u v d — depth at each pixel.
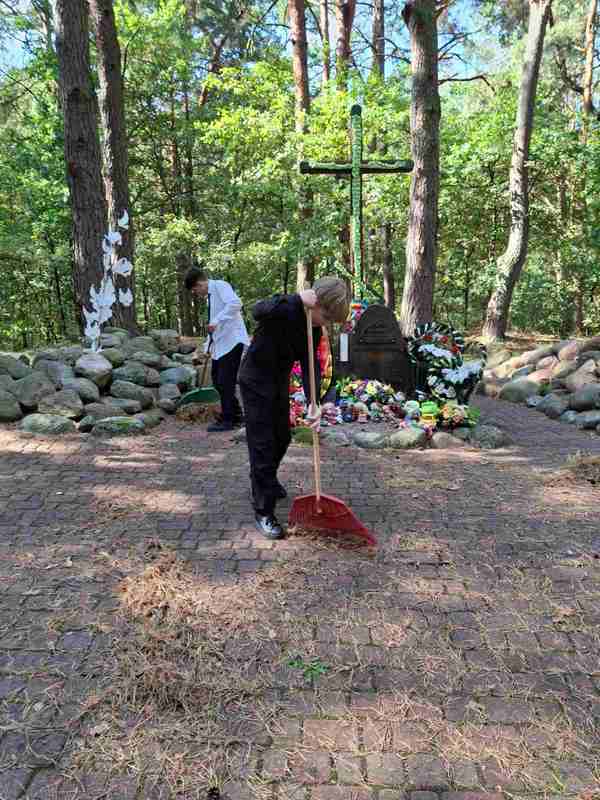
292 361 3.33
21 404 5.77
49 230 16.06
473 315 22.20
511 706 2.11
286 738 1.96
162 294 22.45
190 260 18.22
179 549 3.25
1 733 1.97
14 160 15.32
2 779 1.80
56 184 15.05
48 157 14.98
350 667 2.30
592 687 2.22
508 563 3.14
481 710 2.09
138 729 1.99
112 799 1.74
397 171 7.13
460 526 3.60
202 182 18.41
